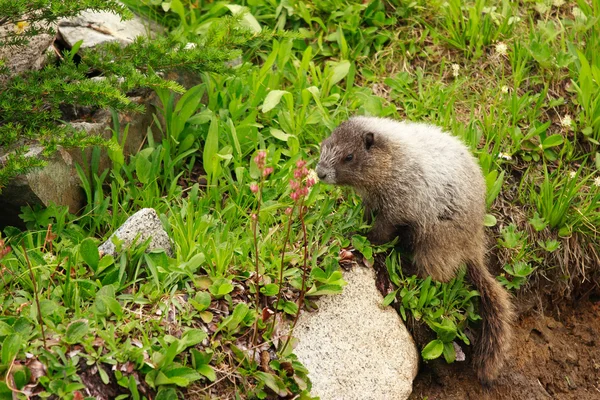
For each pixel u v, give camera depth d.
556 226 1.79
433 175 1.67
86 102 1.59
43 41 1.69
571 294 1.81
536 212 1.79
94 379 1.43
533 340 1.78
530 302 1.78
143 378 1.45
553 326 1.79
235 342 1.52
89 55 1.63
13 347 1.41
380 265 1.67
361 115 1.78
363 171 1.67
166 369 1.46
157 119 1.73
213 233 1.62
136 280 1.54
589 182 1.83
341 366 1.58
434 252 1.68
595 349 1.79
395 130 1.70
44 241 1.58
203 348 1.50
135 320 1.49
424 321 1.66
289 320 1.58
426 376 1.69
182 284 1.55
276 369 1.51
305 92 1.79
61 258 1.55
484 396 1.70
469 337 1.70
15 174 1.54
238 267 1.59
